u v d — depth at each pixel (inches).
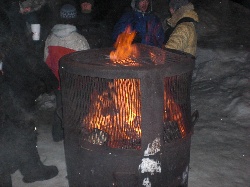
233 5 378.6
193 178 131.1
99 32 273.6
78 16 269.0
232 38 302.7
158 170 94.1
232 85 221.6
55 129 156.8
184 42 138.8
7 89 110.2
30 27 155.6
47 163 140.6
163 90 89.7
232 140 162.2
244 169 137.8
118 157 92.4
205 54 264.1
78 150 97.4
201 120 183.8
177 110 97.5
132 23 168.6
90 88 92.5
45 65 125.0
